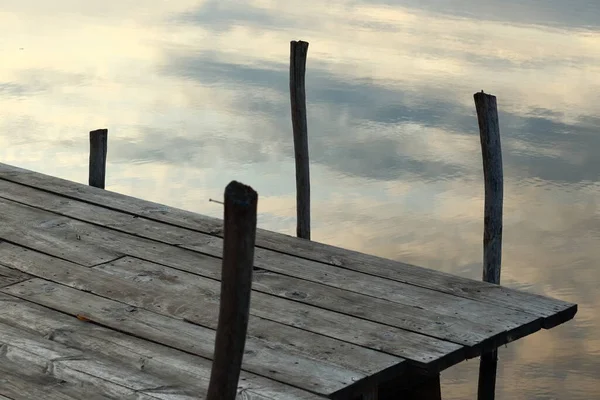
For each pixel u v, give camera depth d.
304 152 6.02
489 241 5.46
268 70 14.38
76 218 5.64
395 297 4.71
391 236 9.06
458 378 6.73
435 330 4.35
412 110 12.68
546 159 11.27
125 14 18.38
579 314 7.70
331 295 4.70
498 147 5.40
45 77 13.95
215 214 9.26
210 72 14.28
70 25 17.36
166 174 10.38
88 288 4.64
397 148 11.38
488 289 4.88
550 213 9.91
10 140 11.33
